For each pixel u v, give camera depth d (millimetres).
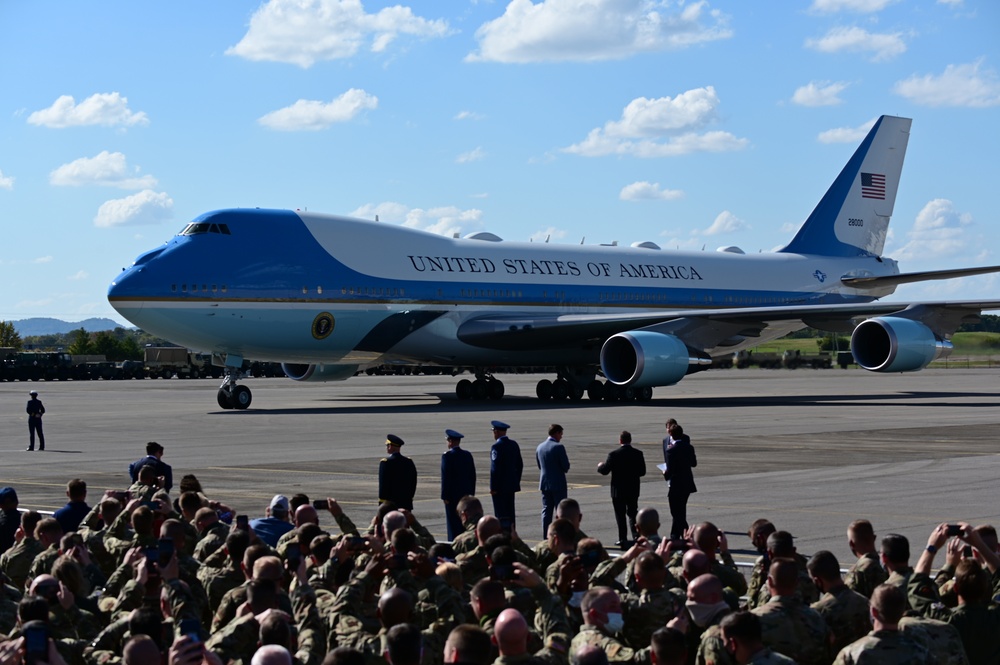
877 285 58094
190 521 12750
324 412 38844
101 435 30719
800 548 14477
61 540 10562
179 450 26516
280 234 40094
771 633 7824
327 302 40312
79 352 156250
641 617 8422
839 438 28922
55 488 20438
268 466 23422
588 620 7664
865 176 58250
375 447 27031
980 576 8250
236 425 33531
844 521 16406
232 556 9820
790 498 18734
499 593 7715
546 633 8117
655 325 42750
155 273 37719
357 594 8430
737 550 14664
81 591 9320
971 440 28406
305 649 7840
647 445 27297
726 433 30297
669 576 9320
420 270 43000
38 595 8500
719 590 8070
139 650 6500
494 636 7211
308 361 42125
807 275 55562
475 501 12344
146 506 11148
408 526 11484
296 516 11453
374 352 42500
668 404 43094
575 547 10438
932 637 7566
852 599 8453
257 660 6156
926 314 41812
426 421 34594
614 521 17281
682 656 6469
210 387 64438
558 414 37281
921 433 30328
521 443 27922
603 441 28188
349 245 41500
